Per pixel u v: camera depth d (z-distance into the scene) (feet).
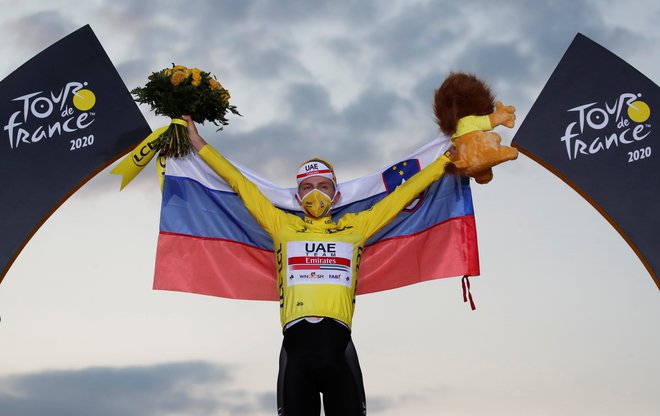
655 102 28.81
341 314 25.75
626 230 28.32
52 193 28.58
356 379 25.82
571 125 28.89
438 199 29.48
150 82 28.30
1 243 28.22
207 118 28.78
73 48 29.40
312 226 27.02
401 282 29.32
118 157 28.91
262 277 29.45
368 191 29.76
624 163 28.55
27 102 28.99
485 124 27.73
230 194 29.60
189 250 29.25
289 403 25.31
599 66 29.17
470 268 28.91
